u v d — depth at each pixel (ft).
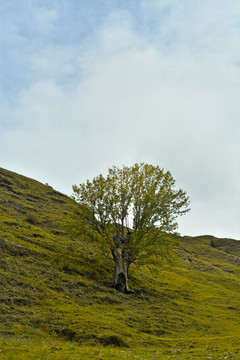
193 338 82.74
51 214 232.53
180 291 158.40
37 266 116.26
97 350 54.08
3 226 152.46
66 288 104.73
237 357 48.78
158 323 93.50
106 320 81.82
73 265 132.57
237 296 172.65
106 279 131.03
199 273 229.86
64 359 44.09
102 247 126.52
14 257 116.57
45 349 50.78
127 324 84.23
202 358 49.16
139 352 56.39
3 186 276.62
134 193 138.92
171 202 135.23
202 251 404.36
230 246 540.93
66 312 81.15
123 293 120.37
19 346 50.80
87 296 104.27
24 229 162.40
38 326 68.64
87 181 139.74
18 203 232.94
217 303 147.33
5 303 76.28
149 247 129.59
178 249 330.54
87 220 138.92
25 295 85.81
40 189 322.75
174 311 116.67
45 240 155.63
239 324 114.42
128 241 132.26
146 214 134.72
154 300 126.31
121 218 136.05
